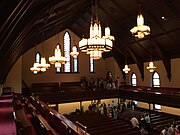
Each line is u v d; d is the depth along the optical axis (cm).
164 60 1536
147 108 1792
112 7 1358
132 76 1997
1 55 507
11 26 407
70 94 1614
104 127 950
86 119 1142
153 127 1155
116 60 2019
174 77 1516
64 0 765
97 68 2203
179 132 988
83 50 687
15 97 1164
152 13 1211
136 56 1805
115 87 1917
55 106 1670
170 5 1065
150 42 1504
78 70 2089
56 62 1073
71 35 2059
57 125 600
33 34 897
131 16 1327
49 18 920
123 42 1691
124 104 1770
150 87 1705
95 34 640
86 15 1595
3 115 627
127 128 957
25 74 1839
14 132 433
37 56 1905
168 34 1308
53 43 1972
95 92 1731
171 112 1549
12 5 320
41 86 1878
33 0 400
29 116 847
